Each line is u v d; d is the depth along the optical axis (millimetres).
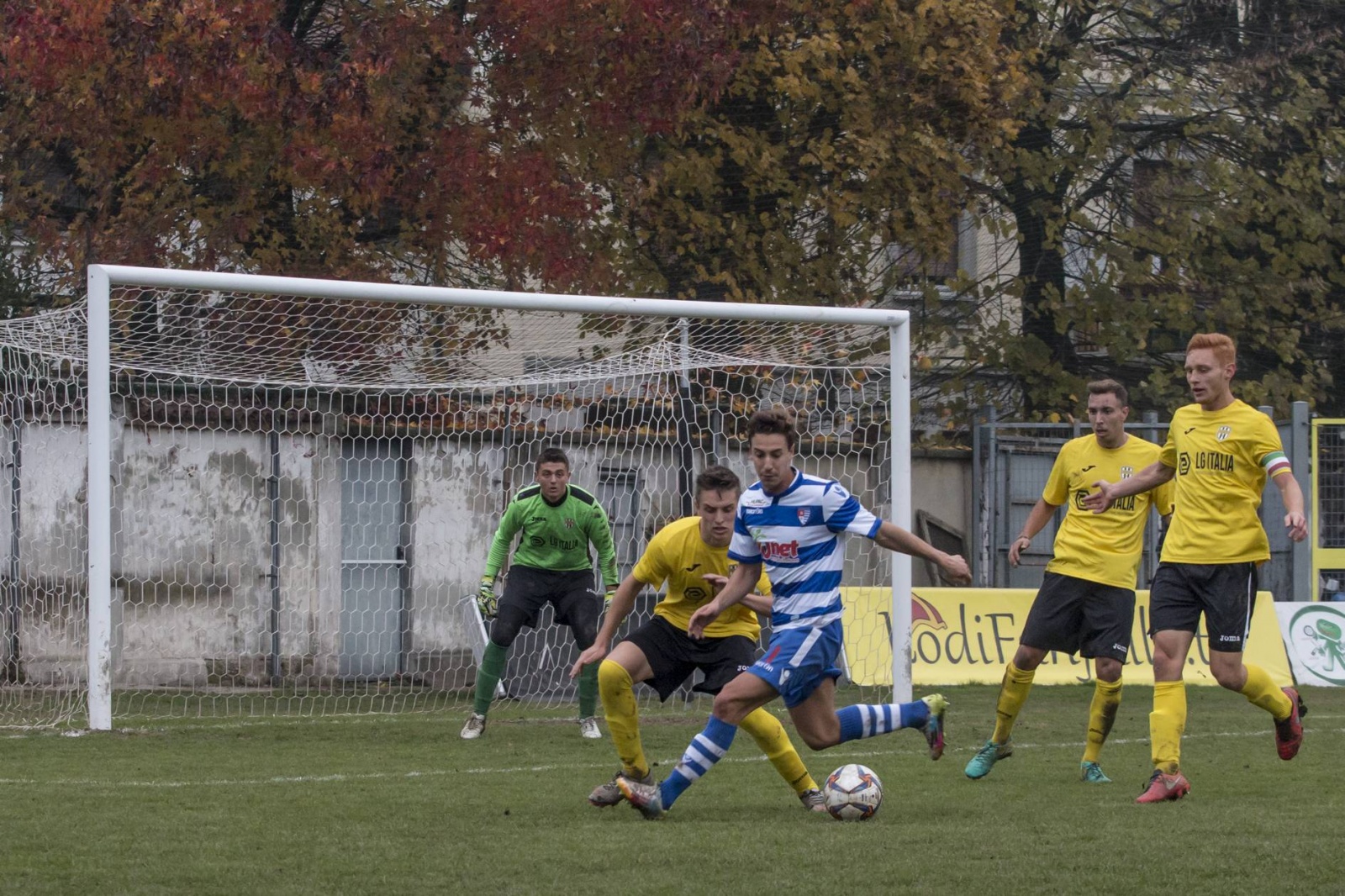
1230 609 25094
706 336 50938
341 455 53875
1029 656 28078
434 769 29844
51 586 49031
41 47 50562
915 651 53562
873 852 19328
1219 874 17797
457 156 55938
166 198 56156
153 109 52500
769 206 66312
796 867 18266
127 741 34938
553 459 36562
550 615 48750
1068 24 76562
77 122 54406
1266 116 76938
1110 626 27875
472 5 56656
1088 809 23734
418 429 54312
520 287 58094
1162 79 76688
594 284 57625
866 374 54281
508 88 57750
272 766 30281
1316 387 74750
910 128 64812
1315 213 74625
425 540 54562
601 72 57438
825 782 25453
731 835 20891
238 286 37969
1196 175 76375
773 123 65688
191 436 51688
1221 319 74188
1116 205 77312
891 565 43500
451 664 54656
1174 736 24922
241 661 52250
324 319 48344
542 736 36906
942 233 66938
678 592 25047
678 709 44406
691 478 52719
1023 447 65188
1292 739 26203
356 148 54031
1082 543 28031
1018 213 74375
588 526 37062
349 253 58312
